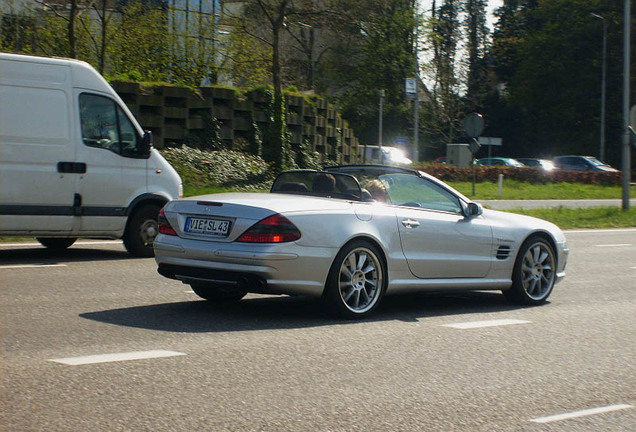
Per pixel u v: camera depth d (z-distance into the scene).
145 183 13.38
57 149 12.52
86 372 6.21
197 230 8.53
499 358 7.37
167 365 6.53
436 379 6.54
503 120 77.56
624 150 28.39
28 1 32.72
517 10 87.00
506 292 10.54
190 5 37.12
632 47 67.69
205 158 29.33
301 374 6.46
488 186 41.69
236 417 5.32
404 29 67.25
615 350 7.90
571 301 10.96
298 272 8.34
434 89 63.12
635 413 5.91
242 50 37.78
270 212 8.27
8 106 12.16
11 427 4.94
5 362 6.42
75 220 12.72
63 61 12.67
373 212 9.01
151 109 29.56
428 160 75.06
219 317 8.70
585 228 24.31
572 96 71.31
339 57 70.56
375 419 5.44
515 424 5.52
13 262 12.43
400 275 9.20
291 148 36.06
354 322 8.74
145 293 10.05
